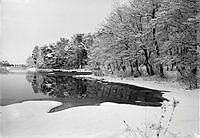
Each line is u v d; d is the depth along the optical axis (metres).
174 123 8.09
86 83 28.22
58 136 6.82
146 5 30.64
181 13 20.95
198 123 7.81
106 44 37.06
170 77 27.92
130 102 14.61
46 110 11.72
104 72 42.47
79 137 6.53
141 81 28.11
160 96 16.72
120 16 35.69
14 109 11.35
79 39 72.25
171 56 22.52
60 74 48.62
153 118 9.28
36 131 7.66
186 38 20.50
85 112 10.45
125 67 38.94
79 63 67.94
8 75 41.88
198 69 21.16
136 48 32.34
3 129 7.80
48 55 70.81
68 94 18.69
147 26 29.47
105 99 16.00
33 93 18.80
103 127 7.98
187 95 15.98
